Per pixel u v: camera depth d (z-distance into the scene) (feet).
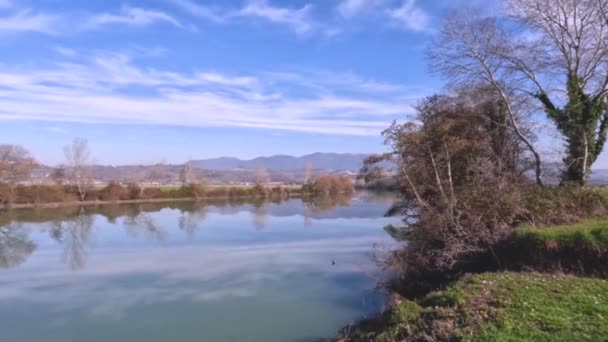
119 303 54.60
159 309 51.62
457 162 68.28
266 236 109.40
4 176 191.21
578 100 66.13
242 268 72.74
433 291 40.68
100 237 112.47
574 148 67.15
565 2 64.80
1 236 116.06
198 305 52.85
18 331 45.27
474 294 32.30
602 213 49.90
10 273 72.43
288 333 42.60
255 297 55.36
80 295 58.70
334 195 299.58
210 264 76.69
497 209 49.19
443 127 70.44
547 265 39.40
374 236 105.40
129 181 250.78
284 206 213.87
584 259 38.24
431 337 27.96
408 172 69.36
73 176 216.95
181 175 281.54
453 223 48.29
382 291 53.26
